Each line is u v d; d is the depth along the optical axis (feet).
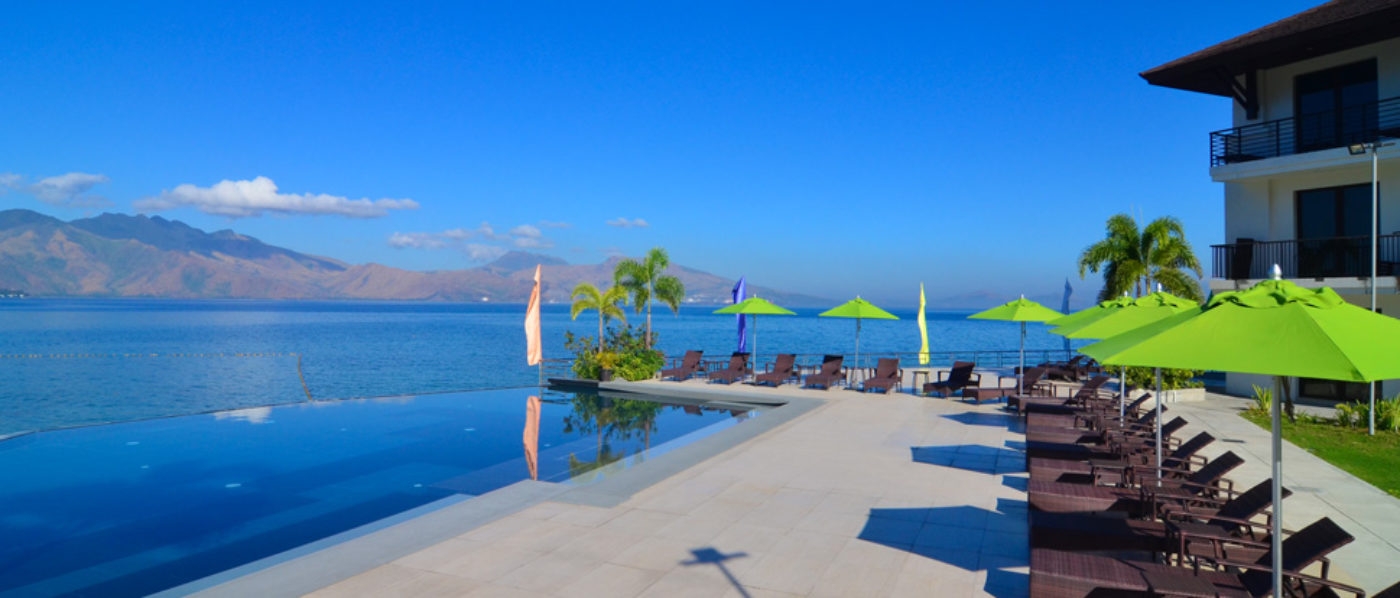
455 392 67.05
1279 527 14.29
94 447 42.98
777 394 59.98
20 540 26.76
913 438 40.93
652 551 22.03
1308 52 58.08
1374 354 12.17
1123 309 31.45
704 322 445.37
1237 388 63.10
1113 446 31.32
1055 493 22.65
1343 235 58.90
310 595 18.40
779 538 23.38
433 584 19.26
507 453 40.93
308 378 108.58
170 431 48.42
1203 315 14.64
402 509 30.66
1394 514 27.07
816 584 19.62
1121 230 77.41
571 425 50.16
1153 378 60.39
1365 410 46.32
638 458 38.91
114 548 25.94
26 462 39.32
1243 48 58.49
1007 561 21.47
